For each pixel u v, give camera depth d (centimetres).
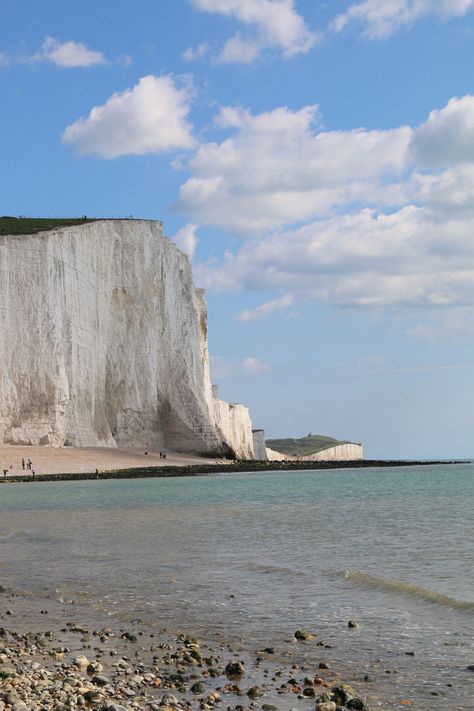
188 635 1003
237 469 7331
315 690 784
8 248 6888
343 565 1490
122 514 2762
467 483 5103
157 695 784
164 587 1316
